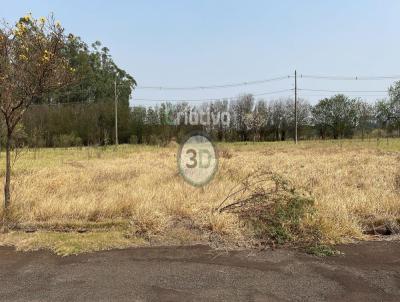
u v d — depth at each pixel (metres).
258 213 5.25
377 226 5.29
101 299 3.25
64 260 4.13
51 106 42.03
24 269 3.89
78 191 7.60
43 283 3.57
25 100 5.48
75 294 3.34
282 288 3.48
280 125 50.16
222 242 4.67
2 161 16.42
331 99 52.25
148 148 29.61
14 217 5.41
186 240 4.73
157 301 3.22
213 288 3.47
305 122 51.34
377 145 28.33
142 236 4.84
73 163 14.78
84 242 4.62
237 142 41.59
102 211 5.77
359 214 5.63
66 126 40.09
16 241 4.68
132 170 11.11
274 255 4.30
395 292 3.41
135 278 3.68
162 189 7.29
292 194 5.38
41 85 5.34
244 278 3.69
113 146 34.88
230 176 9.18
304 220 4.95
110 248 4.49
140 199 6.25
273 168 10.98
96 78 56.66
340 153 19.30
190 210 5.65
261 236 4.82
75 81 5.77
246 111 47.28
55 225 5.26
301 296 3.33
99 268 3.91
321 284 3.56
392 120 44.22
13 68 5.15
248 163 12.64
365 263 4.07
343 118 51.41
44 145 34.78
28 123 34.03
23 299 3.26
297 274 3.79
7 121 5.48
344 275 3.76
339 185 8.00
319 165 12.59
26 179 8.81
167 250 4.43
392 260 4.15
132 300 3.24
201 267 3.95
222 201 6.12
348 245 4.62
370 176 9.66
